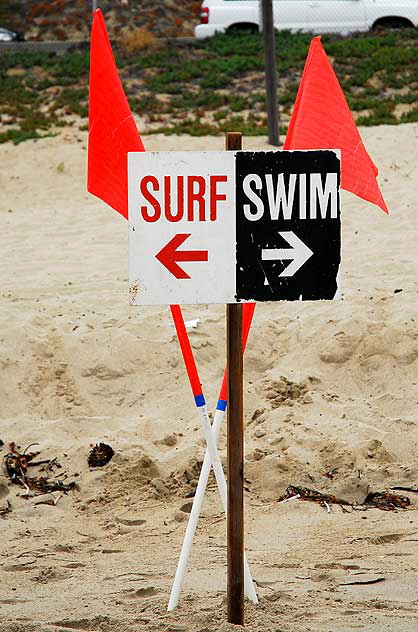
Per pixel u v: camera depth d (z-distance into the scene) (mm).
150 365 10250
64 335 10547
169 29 39719
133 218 5102
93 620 5691
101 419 9477
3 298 11914
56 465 8664
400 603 5969
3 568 6836
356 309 10961
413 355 10203
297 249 5141
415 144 19516
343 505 8047
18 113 25297
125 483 8398
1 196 19125
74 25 40844
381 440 8859
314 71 6109
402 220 15102
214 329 10820
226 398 5926
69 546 7312
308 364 10219
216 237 5125
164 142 21391
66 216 17016
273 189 5109
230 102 25188
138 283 5125
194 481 8375
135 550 7219
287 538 7348
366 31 31297
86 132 22984
